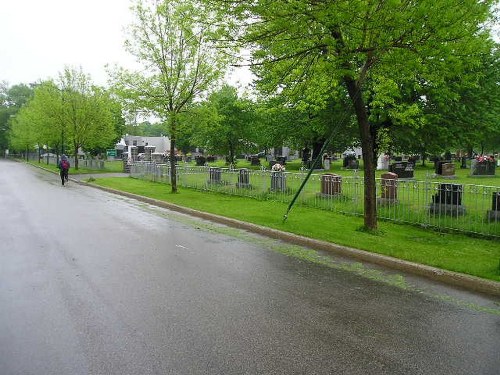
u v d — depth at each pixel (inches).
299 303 227.0
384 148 1197.7
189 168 871.7
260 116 1508.4
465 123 1093.1
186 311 211.8
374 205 415.2
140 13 717.3
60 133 1615.4
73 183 1065.5
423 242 377.7
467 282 261.0
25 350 168.9
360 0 311.0
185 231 429.7
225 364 159.5
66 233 408.8
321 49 386.3
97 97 1507.1
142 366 157.2
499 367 161.3
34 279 260.4
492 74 1072.8
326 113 1189.7
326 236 381.1
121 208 601.3
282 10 335.9
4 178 1216.2
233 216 494.6
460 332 193.3
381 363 162.9
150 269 286.5
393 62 366.3
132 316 204.2
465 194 595.8
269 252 343.9
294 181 690.8
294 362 162.1
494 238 389.4
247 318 204.4
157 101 737.6
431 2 311.9
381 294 245.1
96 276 268.2
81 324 194.2
